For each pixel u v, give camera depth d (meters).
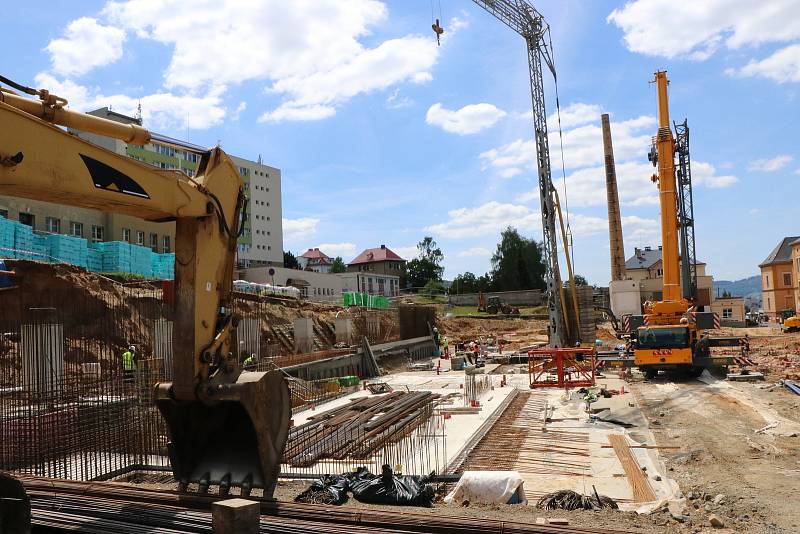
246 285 42.53
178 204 7.59
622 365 26.77
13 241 27.38
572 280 36.78
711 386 23.41
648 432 15.68
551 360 27.31
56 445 11.88
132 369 17.28
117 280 30.56
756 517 8.97
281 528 6.62
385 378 31.52
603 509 9.35
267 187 96.56
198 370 7.81
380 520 7.03
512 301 82.12
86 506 7.43
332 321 42.19
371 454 13.81
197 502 7.61
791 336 47.78
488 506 9.41
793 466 11.87
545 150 37.56
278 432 8.22
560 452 13.85
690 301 32.09
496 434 16.03
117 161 6.89
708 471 11.82
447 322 64.94
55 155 6.21
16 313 21.56
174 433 8.20
